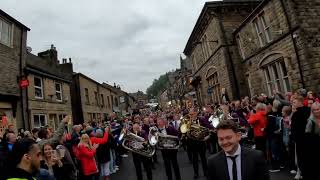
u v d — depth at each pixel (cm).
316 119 623
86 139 865
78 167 887
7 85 1516
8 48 1575
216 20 2208
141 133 945
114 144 1275
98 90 3391
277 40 1579
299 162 666
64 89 2253
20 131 1166
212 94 2648
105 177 1044
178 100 5538
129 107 5709
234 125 336
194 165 931
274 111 921
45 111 1886
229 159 339
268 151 917
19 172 293
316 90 1353
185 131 922
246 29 1956
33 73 1808
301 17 1416
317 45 1398
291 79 1505
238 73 2133
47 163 550
